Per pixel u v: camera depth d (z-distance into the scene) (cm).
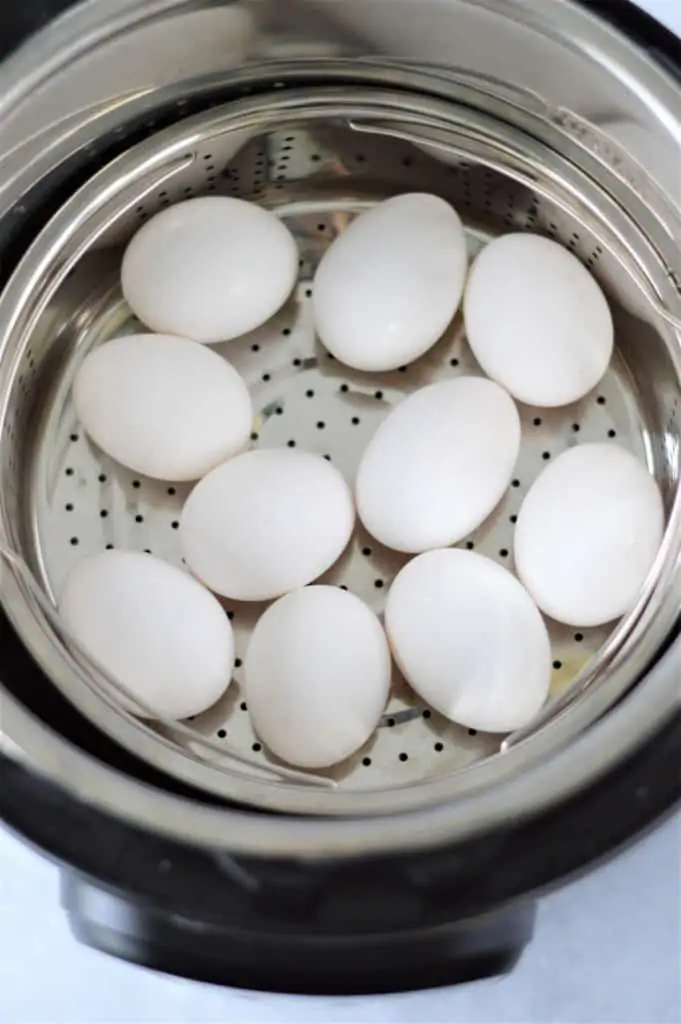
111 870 47
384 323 58
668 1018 57
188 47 56
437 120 59
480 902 47
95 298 62
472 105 59
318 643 55
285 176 63
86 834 48
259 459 57
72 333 61
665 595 53
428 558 56
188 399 58
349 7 55
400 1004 57
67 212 58
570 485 57
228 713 58
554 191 59
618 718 49
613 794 48
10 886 57
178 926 50
